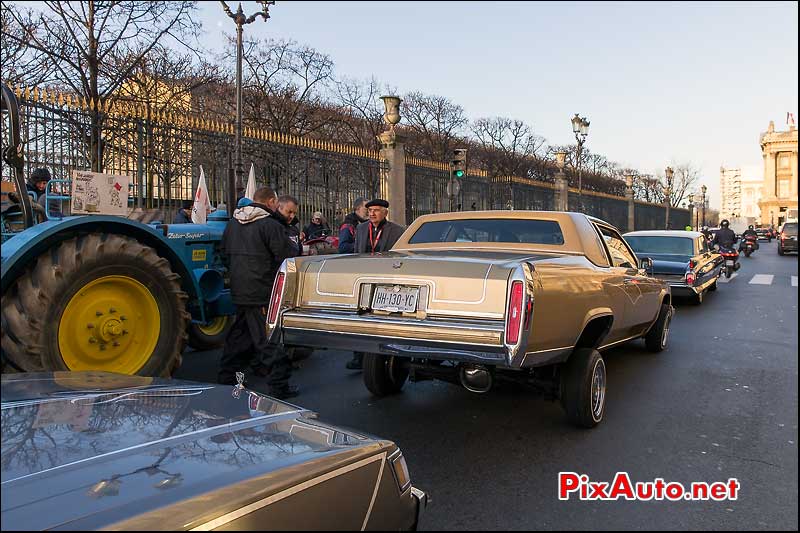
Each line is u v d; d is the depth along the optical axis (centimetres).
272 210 553
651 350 725
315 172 1367
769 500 329
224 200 1195
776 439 424
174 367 510
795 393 545
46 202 525
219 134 1131
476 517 308
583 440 421
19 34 1619
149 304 491
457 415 478
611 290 486
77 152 911
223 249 531
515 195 2233
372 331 393
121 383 269
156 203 1053
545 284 372
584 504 323
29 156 844
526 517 308
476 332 357
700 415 480
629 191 3647
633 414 482
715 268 1312
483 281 371
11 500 159
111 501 160
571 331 410
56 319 427
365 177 1500
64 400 232
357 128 3183
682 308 1125
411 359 486
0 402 224
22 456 182
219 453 193
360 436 234
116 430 204
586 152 5047
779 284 1549
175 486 169
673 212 4569
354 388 559
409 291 398
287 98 2597
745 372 626
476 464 378
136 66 1789
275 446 205
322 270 439
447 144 3462
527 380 448
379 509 207
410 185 1684
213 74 2058
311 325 421
